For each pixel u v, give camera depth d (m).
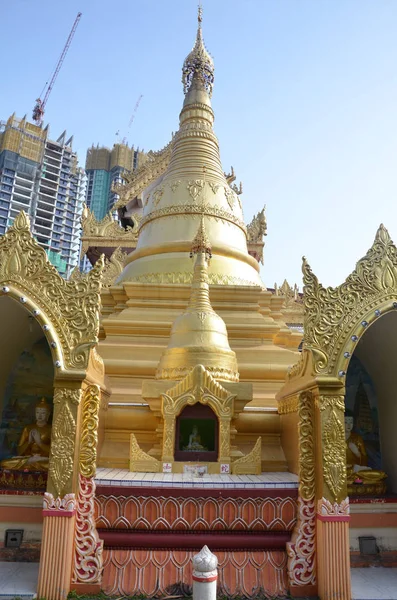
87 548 8.53
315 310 9.23
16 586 8.44
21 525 9.71
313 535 8.70
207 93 22.44
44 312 9.11
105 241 28.89
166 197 19.03
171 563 8.75
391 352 10.43
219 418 10.66
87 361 8.94
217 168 20.22
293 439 10.63
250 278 17.80
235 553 8.91
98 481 9.00
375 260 9.59
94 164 128.25
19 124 110.31
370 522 9.85
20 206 108.69
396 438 10.59
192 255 14.18
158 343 14.79
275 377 14.00
